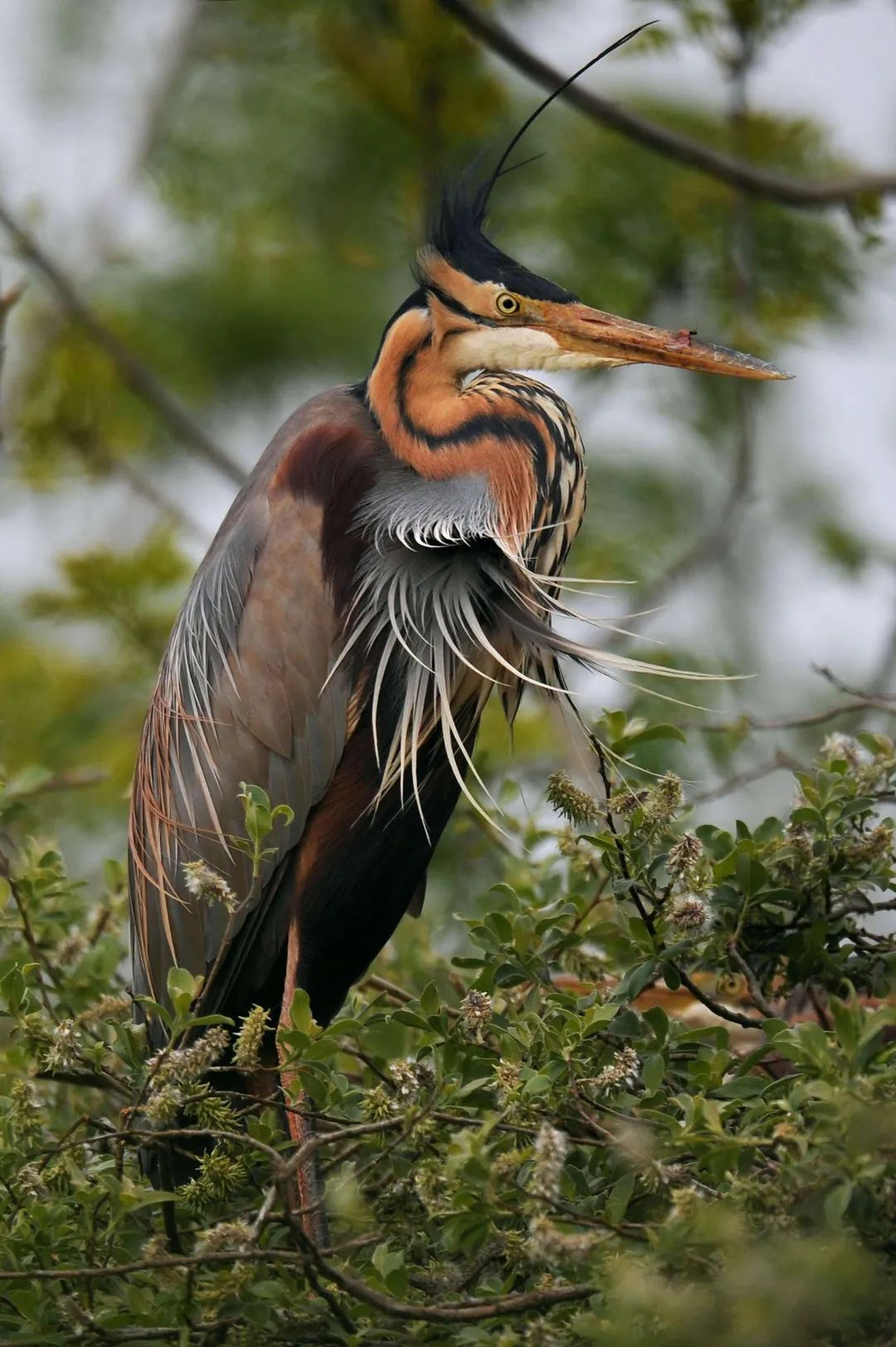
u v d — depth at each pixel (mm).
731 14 13922
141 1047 6781
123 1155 6727
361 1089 7047
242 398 17016
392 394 9453
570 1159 6668
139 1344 6117
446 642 9289
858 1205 5422
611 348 9422
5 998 6816
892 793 7301
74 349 14922
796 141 15695
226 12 16234
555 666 9547
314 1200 7535
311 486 9352
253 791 7031
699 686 13820
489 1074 6770
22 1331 6145
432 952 9273
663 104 16859
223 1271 6125
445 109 14898
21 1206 6473
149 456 16656
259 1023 6473
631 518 15984
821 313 16281
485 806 10266
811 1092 5441
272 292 16547
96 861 13430
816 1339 5457
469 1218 5648
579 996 7422
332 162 16281
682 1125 5910
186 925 9359
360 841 9336
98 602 13555
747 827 7074
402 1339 5980
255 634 9242
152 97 16328
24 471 14797
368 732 9320
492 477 9320
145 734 9836
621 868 7000
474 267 9516
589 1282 5629
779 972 7383
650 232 16172
